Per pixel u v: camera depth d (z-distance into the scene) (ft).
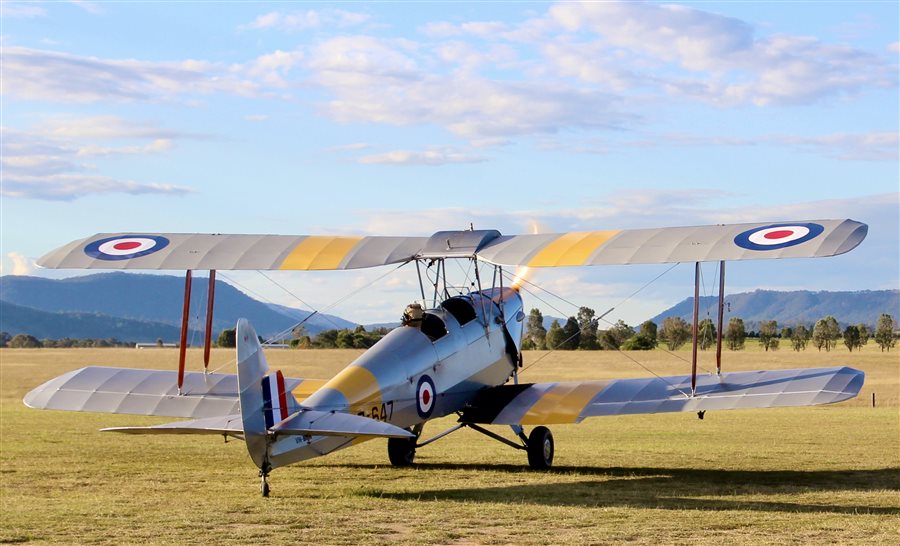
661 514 31.60
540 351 255.29
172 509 32.50
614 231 42.57
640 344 263.49
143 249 46.50
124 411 44.88
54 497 36.60
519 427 46.70
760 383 42.22
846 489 39.11
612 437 67.21
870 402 118.73
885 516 31.50
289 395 34.58
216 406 44.50
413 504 33.55
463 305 46.85
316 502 33.96
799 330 339.98
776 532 28.53
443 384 43.29
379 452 55.67
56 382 47.16
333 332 264.93
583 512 31.83
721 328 43.57
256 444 32.99
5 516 31.07
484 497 35.88
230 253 45.19
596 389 45.16
